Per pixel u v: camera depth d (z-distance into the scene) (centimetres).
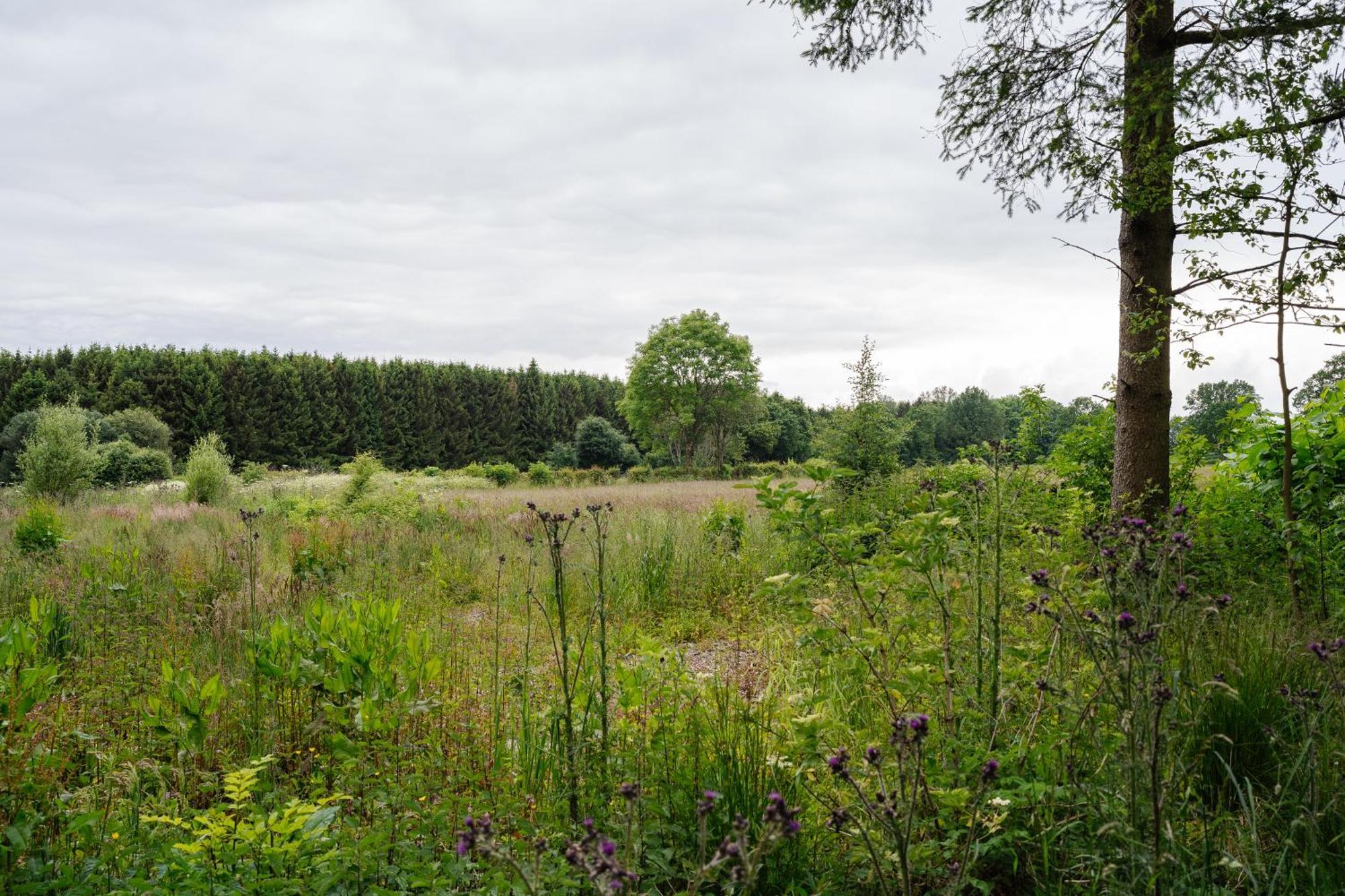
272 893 204
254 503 1700
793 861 230
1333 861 214
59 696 337
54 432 1841
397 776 283
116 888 216
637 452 5356
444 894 208
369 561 855
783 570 701
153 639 506
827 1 677
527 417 5394
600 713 290
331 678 345
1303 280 449
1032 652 281
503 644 538
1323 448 543
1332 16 443
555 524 286
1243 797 251
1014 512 332
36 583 711
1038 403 752
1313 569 472
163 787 281
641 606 716
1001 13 649
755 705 347
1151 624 209
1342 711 246
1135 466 570
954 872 193
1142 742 201
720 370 4947
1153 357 542
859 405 1030
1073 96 648
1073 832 232
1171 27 542
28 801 246
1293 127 443
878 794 175
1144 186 520
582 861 135
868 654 273
